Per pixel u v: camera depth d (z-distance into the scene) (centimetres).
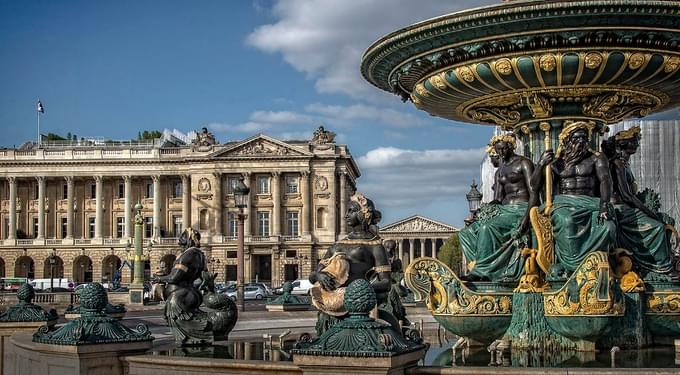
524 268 917
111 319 723
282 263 10125
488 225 957
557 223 916
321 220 10262
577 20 837
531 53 887
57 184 10775
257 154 10256
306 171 10225
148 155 10512
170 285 909
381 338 543
